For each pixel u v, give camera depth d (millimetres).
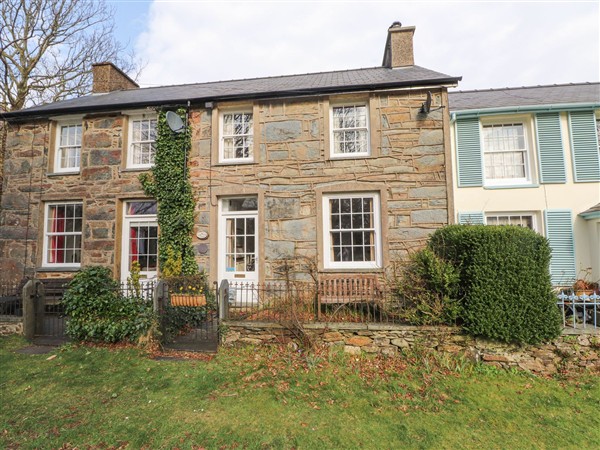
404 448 2977
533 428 3348
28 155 8922
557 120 8055
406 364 4578
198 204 8023
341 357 4699
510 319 4469
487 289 4555
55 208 8922
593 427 3383
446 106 7324
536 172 8031
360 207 7582
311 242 7512
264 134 7934
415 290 5043
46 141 8898
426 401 3775
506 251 4594
